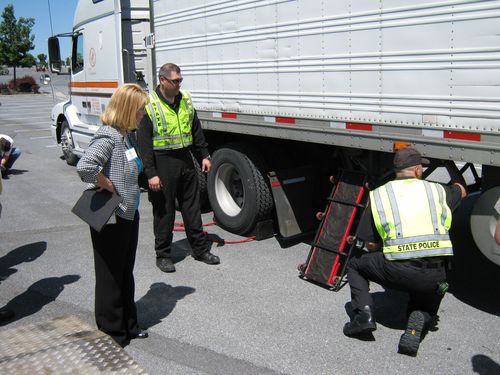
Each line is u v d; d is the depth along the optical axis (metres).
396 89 3.92
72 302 4.34
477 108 3.46
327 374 3.23
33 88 42.56
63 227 6.50
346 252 4.63
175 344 3.61
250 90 5.28
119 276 3.38
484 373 3.22
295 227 5.57
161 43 6.61
